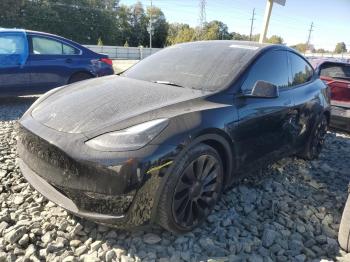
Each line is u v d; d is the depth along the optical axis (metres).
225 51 3.71
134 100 2.92
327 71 6.96
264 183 3.89
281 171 4.35
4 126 5.48
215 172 2.93
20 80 6.94
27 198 3.17
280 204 3.42
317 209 3.44
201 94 3.05
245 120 3.13
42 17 69.50
